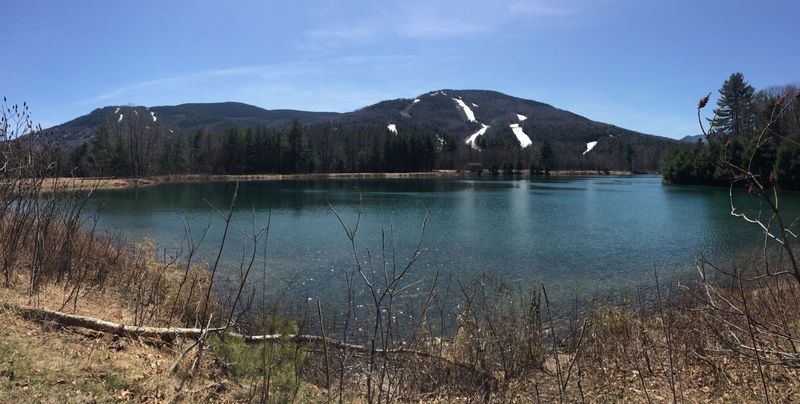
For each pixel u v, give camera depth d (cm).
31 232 960
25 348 500
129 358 548
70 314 614
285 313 1131
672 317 824
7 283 714
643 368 711
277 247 2259
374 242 2427
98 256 1082
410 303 1313
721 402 584
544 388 670
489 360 692
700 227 2959
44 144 917
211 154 10869
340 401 510
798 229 2572
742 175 323
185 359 573
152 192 5691
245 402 504
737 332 671
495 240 2509
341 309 1278
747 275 1086
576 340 895
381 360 693
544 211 3938
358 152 13188
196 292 909
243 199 4969
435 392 626
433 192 6297
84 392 444
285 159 11681
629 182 9569
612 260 2028
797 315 650
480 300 989
